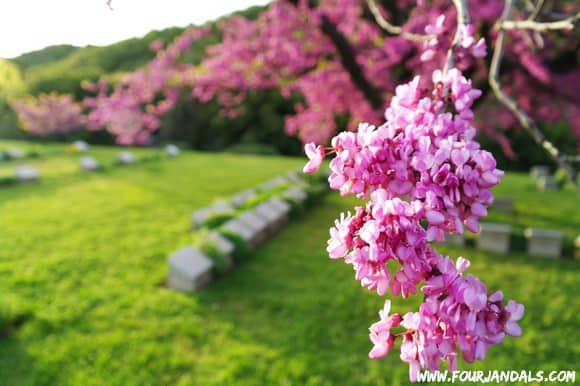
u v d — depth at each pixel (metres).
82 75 14.77
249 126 21.12
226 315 4.76
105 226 7.63
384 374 3.82
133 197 9.75
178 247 6.67
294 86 9.09
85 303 4.85
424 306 1.02
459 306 0.98
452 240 7.14
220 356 4.04
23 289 5.13
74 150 16.30
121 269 5.85
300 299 5.11
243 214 7.20
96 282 5.43
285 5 7.23
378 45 8.00
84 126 19.83
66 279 5.48
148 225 7.79
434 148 1.15
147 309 4.80
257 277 5.76
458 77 1.38
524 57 7.30
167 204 9.30
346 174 1.13
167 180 11.92
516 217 9.12
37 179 11.13
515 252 6.85
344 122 12.53
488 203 1.06
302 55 7.52
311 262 6.28
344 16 7.57
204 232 6.13
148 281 5.50
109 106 8.67
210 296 5.16
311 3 7.15
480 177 1.06
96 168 12.91
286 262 6.28
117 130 9.13
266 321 4.66
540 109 9.59
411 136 1.12
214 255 5.64
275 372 3.81
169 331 4.40
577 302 5.17
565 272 6.08
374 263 1.03
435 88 1.42
